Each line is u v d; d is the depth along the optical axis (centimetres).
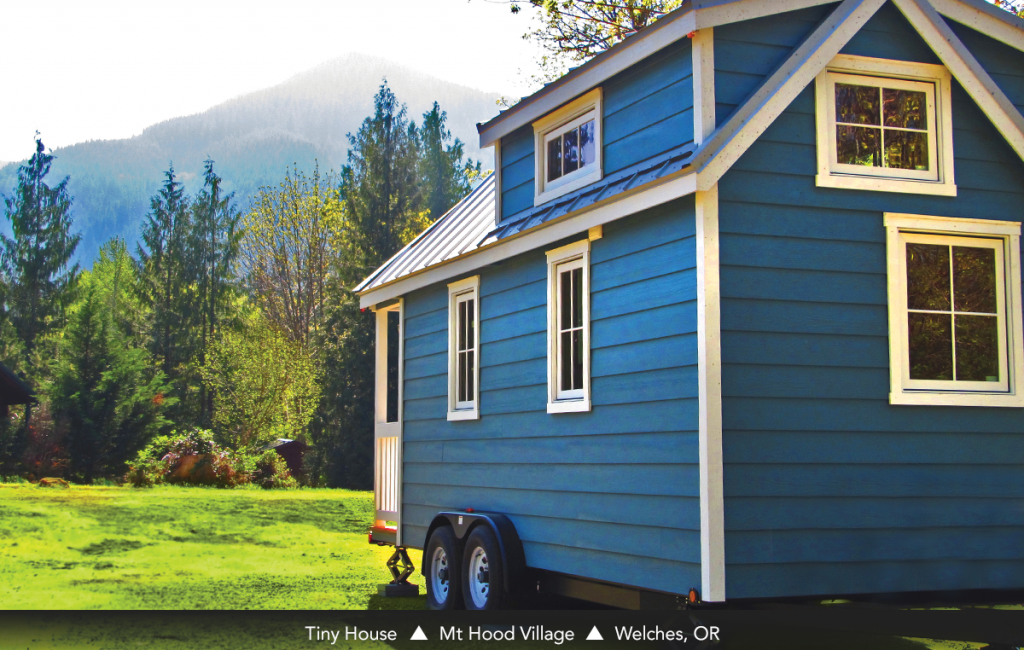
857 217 701
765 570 638
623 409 743
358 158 5231
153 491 3177
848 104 721
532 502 880
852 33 707
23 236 5728
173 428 4912
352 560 1512
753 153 678
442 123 5722
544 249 890
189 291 5884
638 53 777
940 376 709
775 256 673
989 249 739
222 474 3569
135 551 1603
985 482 705
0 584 1217
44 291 5712
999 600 693
